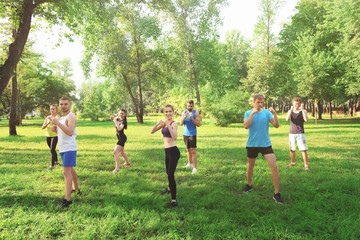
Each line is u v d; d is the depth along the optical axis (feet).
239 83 165.37
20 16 23.35
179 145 37.88
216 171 21.16
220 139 45.60
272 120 14.67
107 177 19.07
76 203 13.57
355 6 62.28
